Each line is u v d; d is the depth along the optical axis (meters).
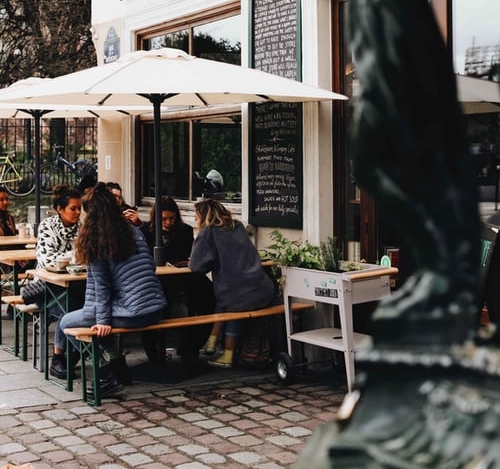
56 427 5.46
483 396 1.02
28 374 6.81
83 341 6.05
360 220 7.04
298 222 7.35
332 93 6.56
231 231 6.80
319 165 7.13
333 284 6.09
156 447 5.06
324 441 1.13
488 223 4.61
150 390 6.37
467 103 5.74
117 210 6.04
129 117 10.48
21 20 19.22
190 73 6.55
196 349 7.14
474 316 1.09
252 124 7.86
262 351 6.90
